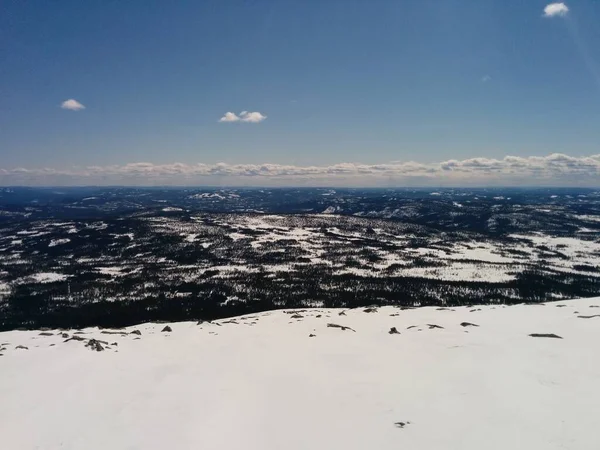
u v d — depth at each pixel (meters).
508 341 20.20
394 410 12.85
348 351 20.56
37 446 11.17
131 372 17.77
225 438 11.51
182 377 17.05
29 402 14.20
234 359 19.86
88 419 12.85
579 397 12.75
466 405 12.87
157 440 11.46
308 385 15.62
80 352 21.05
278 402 14.01
